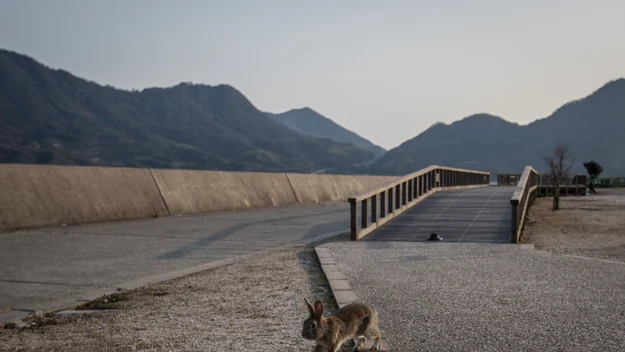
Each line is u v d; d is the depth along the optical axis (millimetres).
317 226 18734
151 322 6613
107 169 20547
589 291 7938
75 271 10430
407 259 11070
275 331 6094
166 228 17594
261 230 17469
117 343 5730
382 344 5422
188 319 6707
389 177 44938
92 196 19359
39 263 11250
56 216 17812
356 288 8242
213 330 6172
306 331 4469
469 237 14430
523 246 12773
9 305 7836
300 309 7152
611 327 6047
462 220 17109
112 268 10750
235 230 17328
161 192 22188
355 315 4969
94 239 14883
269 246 13891
